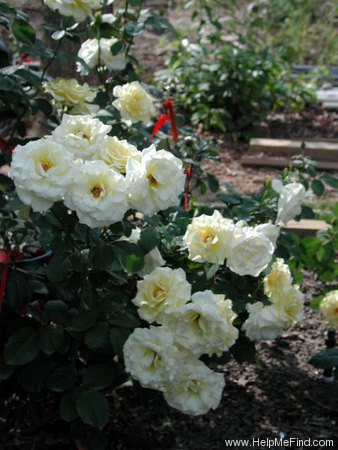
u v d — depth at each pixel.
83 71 1.40
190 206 1.41
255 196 1.31
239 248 1.01
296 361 1.45
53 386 1.04
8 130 1.47
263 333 1.11
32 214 1.01
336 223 1.49
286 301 1.11
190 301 1.01
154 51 3.38
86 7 1.18
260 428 1.27
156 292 1.00
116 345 1.02
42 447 1.16
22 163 0.91
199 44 2.83
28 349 1.03
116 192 0.92
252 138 2.62
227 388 1.36
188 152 1.43
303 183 1.41
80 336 1.04
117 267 1.10
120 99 1.29
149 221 1.11
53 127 1.30
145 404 1.30
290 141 2.56
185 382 1.01
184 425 1.26
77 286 1.05
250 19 3.47
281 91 2.79
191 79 2.73
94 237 1.02
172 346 0.97
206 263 1.09
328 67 3.32
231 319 1.02
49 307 1.06
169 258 1.16
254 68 2.69
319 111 2.89
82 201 0.91
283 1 3.52
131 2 1.38
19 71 1.13
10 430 1.18
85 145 0.98
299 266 1.51
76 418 1.07
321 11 3.69
